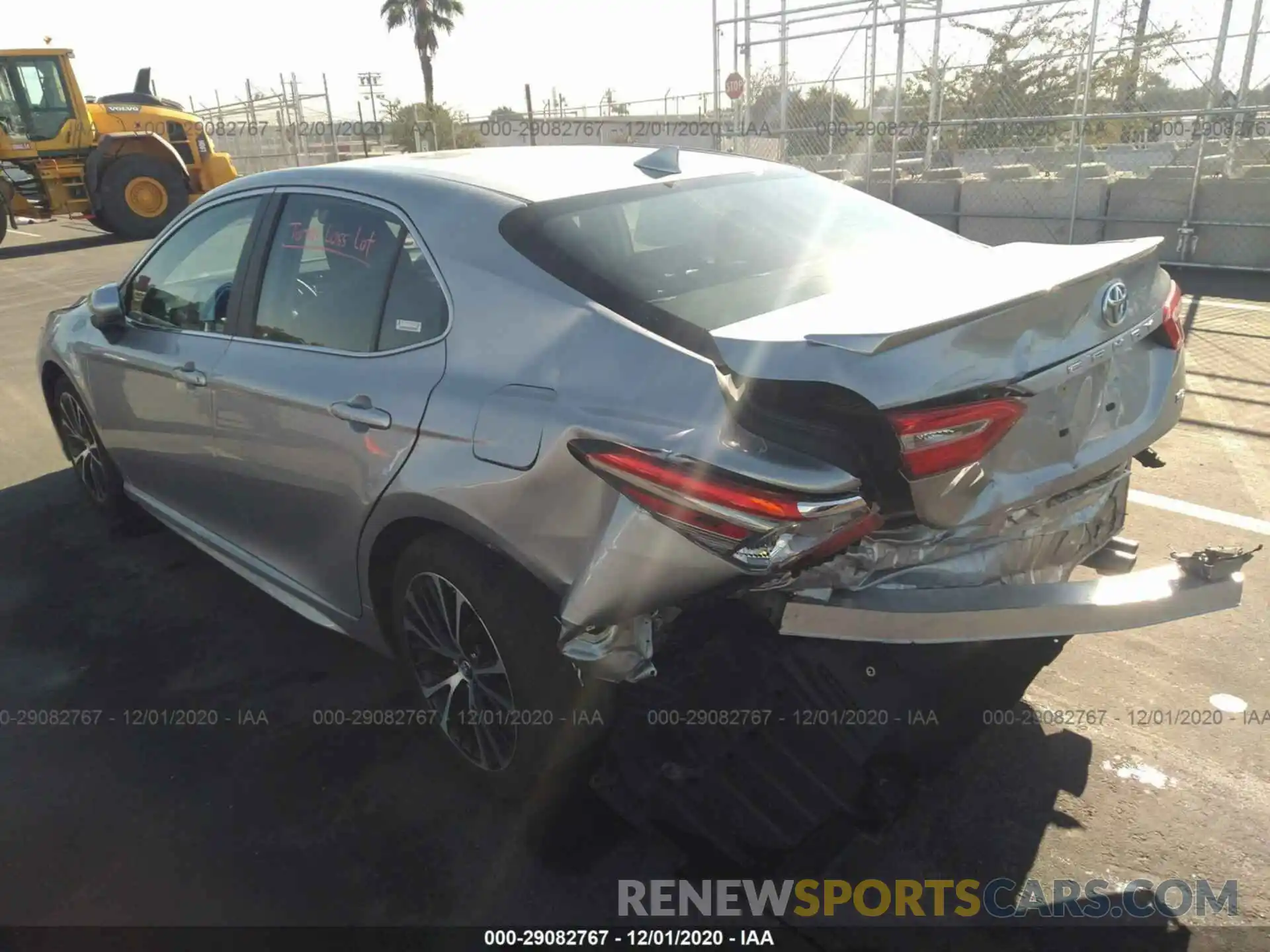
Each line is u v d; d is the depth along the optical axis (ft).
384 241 9.30
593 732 7.91
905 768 7.94
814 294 8.20
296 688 10.91
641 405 7.05
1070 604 7.27
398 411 8.48
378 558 9.22
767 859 7.75
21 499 16.55
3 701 10.80
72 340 14.06
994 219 36.96
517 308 8.08
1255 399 19.11
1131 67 35.78
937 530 7.30
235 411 10.46
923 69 39.27
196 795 9.24
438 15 135.64
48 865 8.43
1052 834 8.37
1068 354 7.40
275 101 83.46
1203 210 32.12
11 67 51.72
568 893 8.01
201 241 11.71
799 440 6.70
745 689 7.63
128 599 13.00
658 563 6.76
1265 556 12.80
